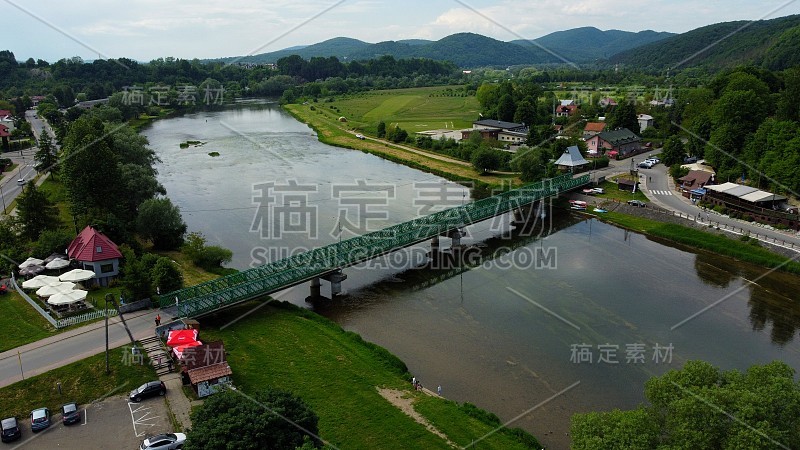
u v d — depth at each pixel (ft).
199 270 234.38
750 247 262.06
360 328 196.95
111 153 259.19
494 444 131.64
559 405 151.12
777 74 527.40
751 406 96.53
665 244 284.41
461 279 241.76
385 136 592.60
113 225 240.53
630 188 362.74
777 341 185.57
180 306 181.88
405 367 166.61
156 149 526.16
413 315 206.69
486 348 181.47
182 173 432.25
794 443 94.38
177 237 264.11
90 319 178.29
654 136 547.90
